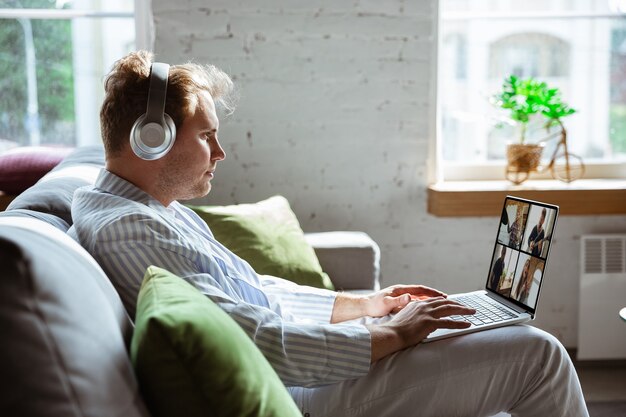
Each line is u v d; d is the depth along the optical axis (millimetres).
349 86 2994
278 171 3004
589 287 3107
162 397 931
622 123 3285
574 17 3238
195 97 1478
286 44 2943
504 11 3215
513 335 1476
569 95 3283
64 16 2965
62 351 792
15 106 2994
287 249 2396
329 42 2961
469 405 1453
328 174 3029
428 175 3082
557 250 3168
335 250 2512
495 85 3250
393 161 3055
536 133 3256
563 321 3203
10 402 754
